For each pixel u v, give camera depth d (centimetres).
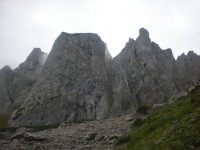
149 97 14038
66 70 14538
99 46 15888
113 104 13800
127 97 14088
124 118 6669
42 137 5725
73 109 13362
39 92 14138
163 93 14188
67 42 15512
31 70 19700
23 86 18562
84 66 14725
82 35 16112
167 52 16912
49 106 13475
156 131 2761
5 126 13175
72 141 5288
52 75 14550
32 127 9519
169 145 2083
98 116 13150
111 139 4862
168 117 2950
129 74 15362
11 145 5303
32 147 5012
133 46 16650
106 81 14812
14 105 17262
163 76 15250
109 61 16400
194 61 16575
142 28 17575
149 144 2497
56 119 13100
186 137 2008
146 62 15912
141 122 4347
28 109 13550
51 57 15450
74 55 15012
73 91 13862
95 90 14038
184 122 2389
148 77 15075
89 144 4897
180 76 15538
